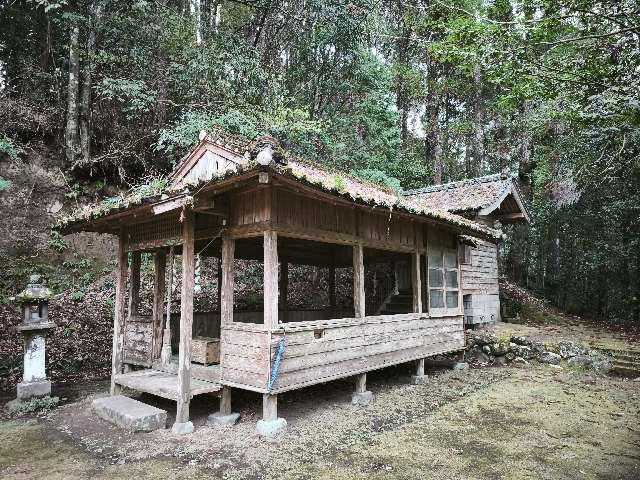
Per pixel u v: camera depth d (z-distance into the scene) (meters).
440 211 7.62
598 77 5.69
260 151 4.39
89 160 13.60
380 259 10.55
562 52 6.70
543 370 9.13
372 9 13.86
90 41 12.58
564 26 5.60
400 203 6.25
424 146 22.47
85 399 6.91
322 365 5.90
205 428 5.46
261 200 5.43
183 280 5.58
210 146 6.61
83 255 12.93
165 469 4.32
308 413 6.15
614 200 15.10
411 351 7.77
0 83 13.98
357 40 14.05
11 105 13.27
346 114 15.81
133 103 11.88
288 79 14.98
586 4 5.13
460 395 7.18
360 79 15.51
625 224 15.72
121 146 13.99
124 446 4.92
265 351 5.17
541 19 5.28
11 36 13.97
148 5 12.24
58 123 14.05
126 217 6.09
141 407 5.77
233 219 5.83
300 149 12.91
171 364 6.41
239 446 4.89
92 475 4.21
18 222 12.45
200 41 12.59
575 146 11.53
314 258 10.09
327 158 14.00
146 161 14.39
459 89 19.25
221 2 15.01
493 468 4.34
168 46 12.02
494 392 7.38
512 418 5.97
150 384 5.80
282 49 15.27
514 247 19.33
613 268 16.36
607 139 8.98
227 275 5.84
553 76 5.90
